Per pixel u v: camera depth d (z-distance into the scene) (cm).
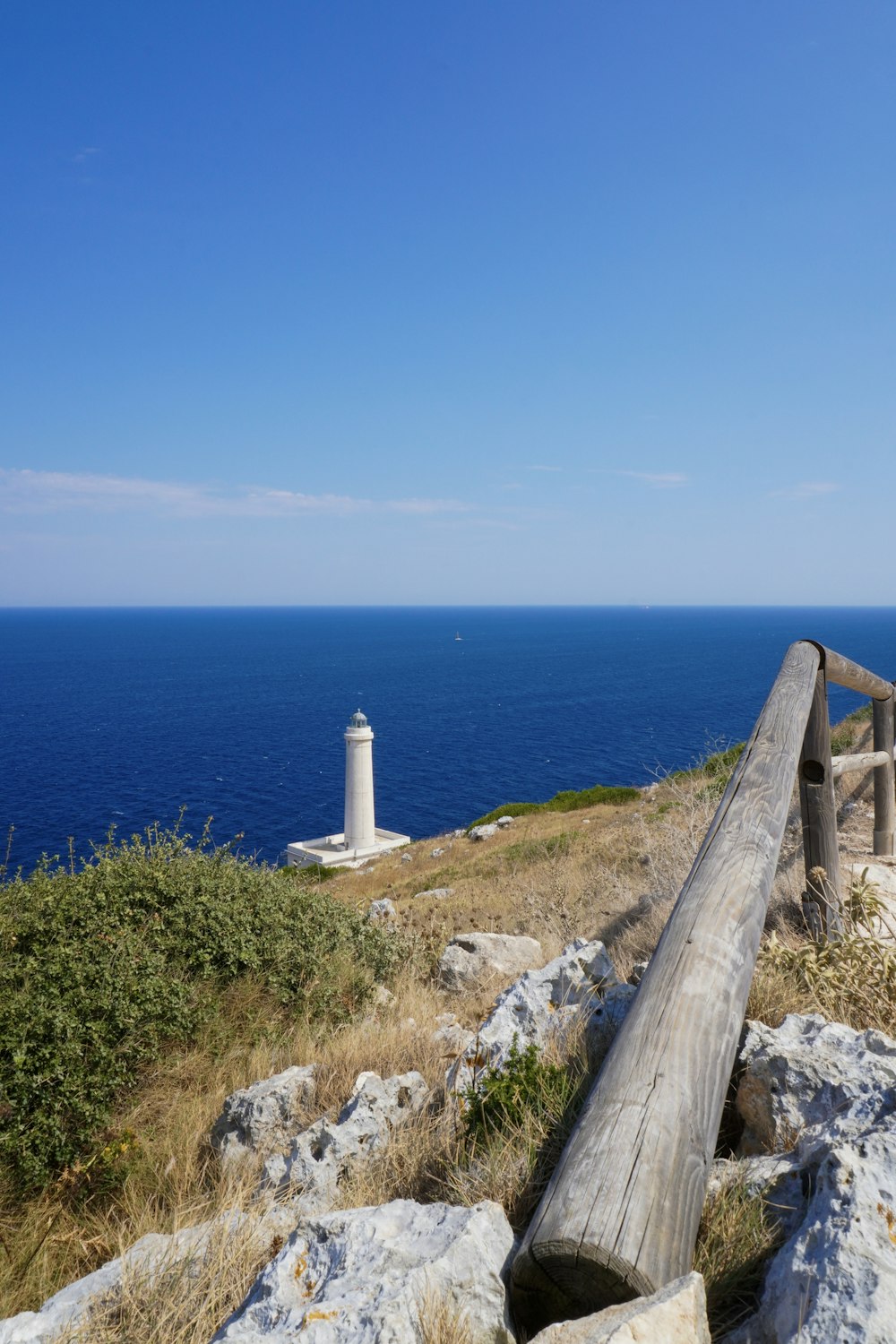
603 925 885
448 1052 502
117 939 629
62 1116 493
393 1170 361
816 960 417
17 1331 274
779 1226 217
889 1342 152
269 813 5900
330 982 711
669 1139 202
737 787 379
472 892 1602
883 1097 239
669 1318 160
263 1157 448
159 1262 301
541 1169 284
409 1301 194
